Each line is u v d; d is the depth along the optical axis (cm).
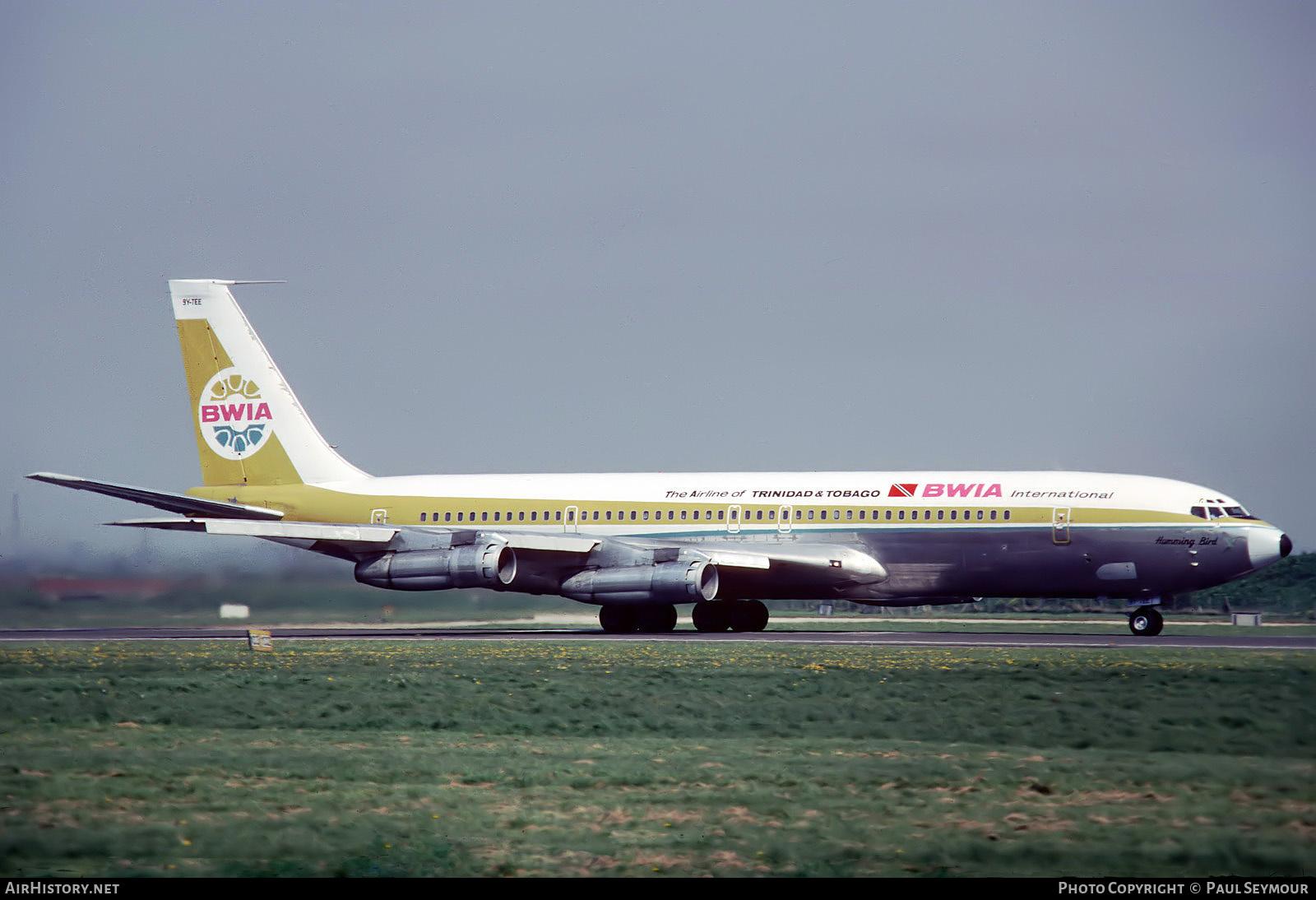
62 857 5562
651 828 6012
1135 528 17688
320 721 9512
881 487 18925
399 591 19200
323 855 5584
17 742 8544
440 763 7569
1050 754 7888
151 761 7694
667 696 10569
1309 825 5984
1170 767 7350
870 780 7019
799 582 18862
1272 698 10138
